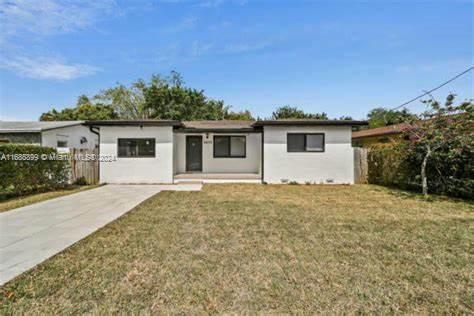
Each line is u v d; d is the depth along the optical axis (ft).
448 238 13.51
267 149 36.45
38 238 13.41
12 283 8.73
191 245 12.41
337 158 36.50
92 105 94.58
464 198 24.76
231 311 7.34
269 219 17.28
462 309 7.47
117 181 36.27
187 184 35.35
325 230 14.88
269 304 7.69
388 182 33.78
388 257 11.07
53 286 8.58
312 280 9.11
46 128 42.73
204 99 85.35
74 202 22.98
